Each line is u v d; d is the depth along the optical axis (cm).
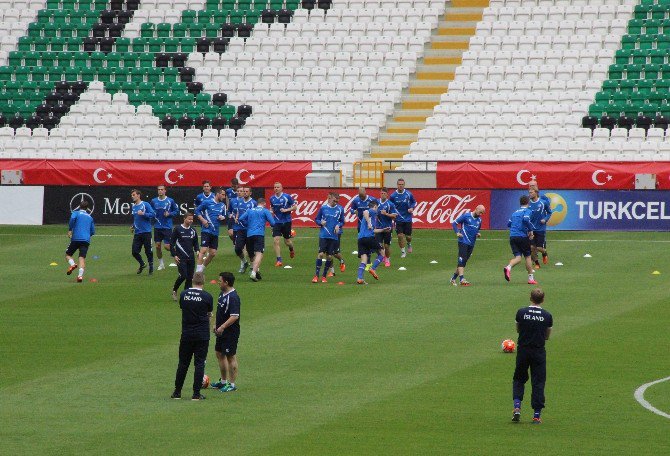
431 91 14262
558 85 13725
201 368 4838
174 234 7625
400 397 4859
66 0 16388
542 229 9194
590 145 12769
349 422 4425
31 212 12312
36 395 4925
